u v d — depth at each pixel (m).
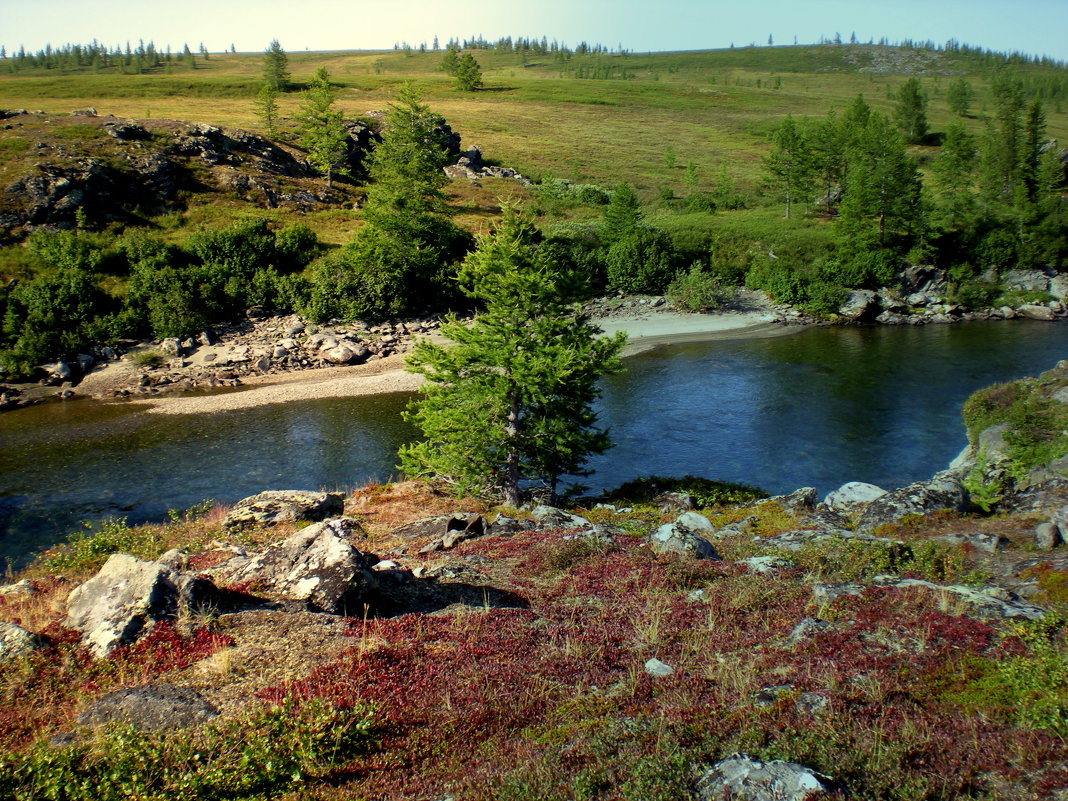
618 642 11.39
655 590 13.77
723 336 66.94
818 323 72.56
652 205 111.19
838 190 110.38
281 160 95.81
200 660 10.61
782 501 25.91
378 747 8.66
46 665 10.53
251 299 63.97
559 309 27.75
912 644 10.43
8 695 9.83
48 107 122.44
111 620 11.25
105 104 130.88
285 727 8.77
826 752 7.75
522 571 15.61
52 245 62.25
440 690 9.81
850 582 13.68
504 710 9.30
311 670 10.28
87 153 76.00
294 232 71.25
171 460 37.72
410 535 20.84
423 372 27.92
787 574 14.59
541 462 28.08
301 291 65.38
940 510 21.91
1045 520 19.77
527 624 12.20
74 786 7.80
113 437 41.69
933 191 110.94
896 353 59.50
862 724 8.27
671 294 78.31
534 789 7.55
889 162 77.31
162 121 90.06
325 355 57.59
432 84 199.25
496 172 119.06
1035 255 81.19
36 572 17.84
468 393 27.34
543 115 170.50
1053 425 29.55
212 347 58.59
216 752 8.42
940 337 65.56
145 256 63.97
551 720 9.12
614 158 138.38
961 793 7.07
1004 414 32.12
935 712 8.59
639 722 8.80
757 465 36.53
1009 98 110.81
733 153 149.38
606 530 19.12
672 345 63.53
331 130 96.44
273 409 46.72
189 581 12.00
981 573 15.20
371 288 64.81
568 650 10.95
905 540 18.86
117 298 59.78
